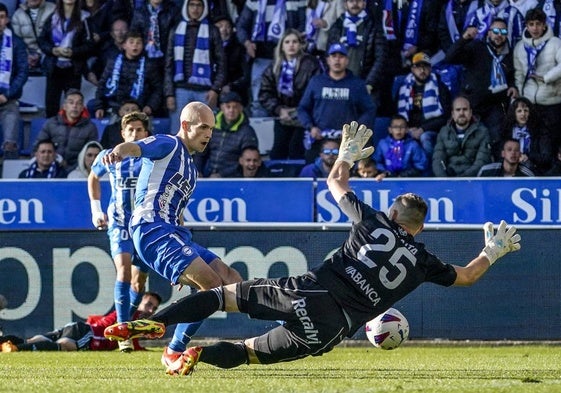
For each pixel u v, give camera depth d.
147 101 33.00
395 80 32.81
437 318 25.16
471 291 25.09
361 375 15.06
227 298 12.40
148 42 32.97
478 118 30.59
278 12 33.28
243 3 34.34
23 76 33.38
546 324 25.00
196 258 14.41
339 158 13.11
